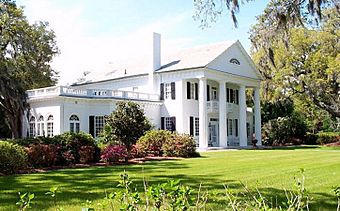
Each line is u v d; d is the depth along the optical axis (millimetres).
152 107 35719
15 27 33750
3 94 30125
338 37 34906
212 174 13203
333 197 8492
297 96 39344
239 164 17125
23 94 31359
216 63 35688
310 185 10273
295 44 35625
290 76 37125
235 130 41719
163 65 37906
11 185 10930
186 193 3484
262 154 24688
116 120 23219
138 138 24000
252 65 40156
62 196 8852
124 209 3387
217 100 39531
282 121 44094
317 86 36000
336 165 15836
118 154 18969
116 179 12094
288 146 39156
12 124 32562
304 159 19656
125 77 39062
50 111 30719
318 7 11758
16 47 34438
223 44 38219
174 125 35406
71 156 17969
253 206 4648
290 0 12336
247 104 52281
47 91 31031
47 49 43469
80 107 31203
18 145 16078
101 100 31766
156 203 3393
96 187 10312
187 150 23328
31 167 16359
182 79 35219
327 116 51969
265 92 38969
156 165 17547
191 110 36094
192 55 38125
